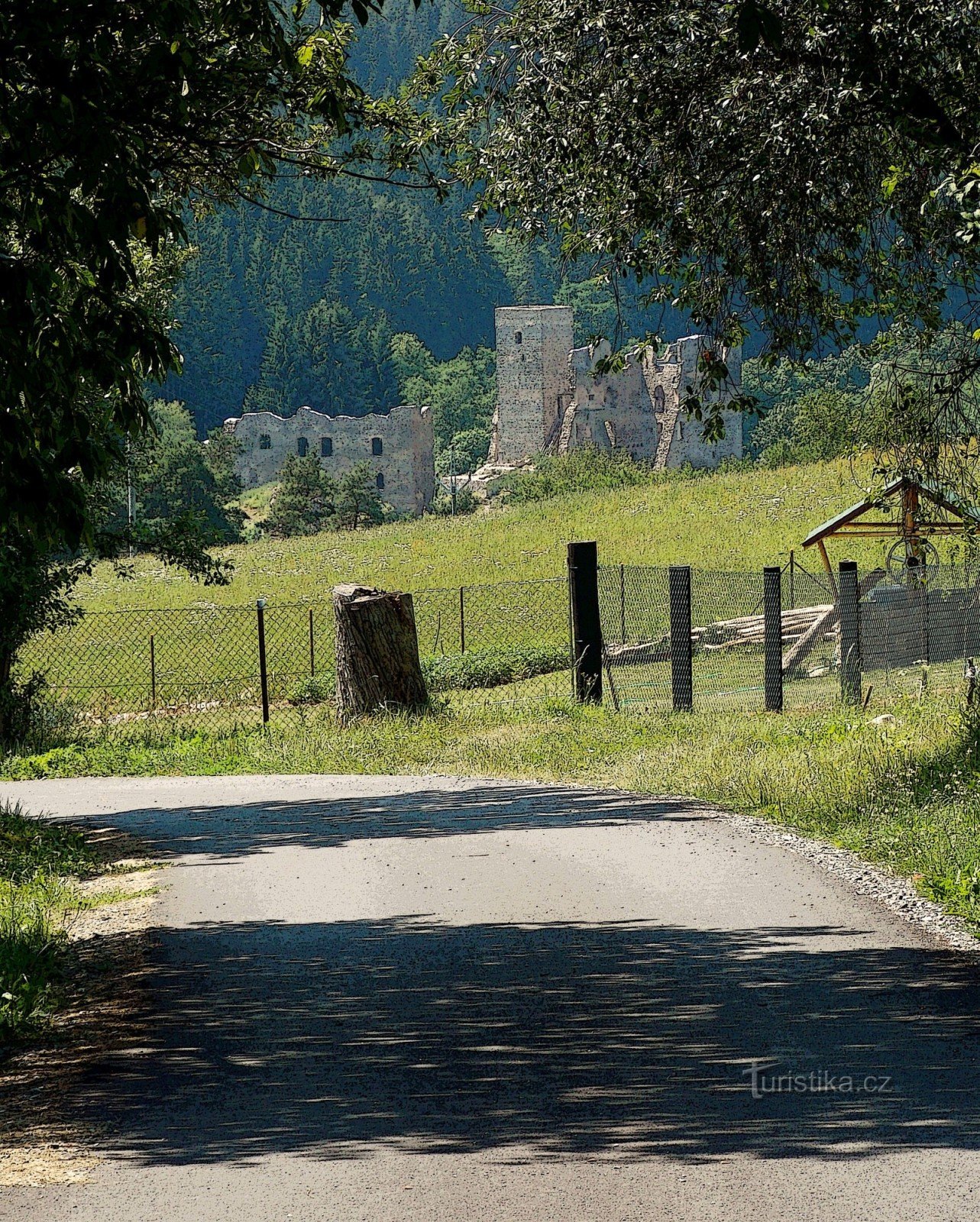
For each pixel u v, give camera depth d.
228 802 49.50
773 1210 14.03
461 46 39.00
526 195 39.00
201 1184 15.27
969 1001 21.39
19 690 84.00
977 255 39.91
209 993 23.72
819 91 34.00
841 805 38.97
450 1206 14.42
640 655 93.00
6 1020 22.02
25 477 20.02
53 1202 14.96
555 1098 17.73
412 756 59.88
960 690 65.81
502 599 137.62
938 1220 13.64
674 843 35.41
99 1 20.61
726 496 197.12
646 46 35.72
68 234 21.45
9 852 38.16
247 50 27.19
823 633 91.31
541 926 27.50
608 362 41.81
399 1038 20.67
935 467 42.81
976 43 34.31
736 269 39.91
